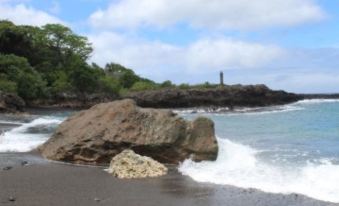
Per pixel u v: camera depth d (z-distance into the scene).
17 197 13.20
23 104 58.31
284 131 32.09
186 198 13.12
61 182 15.27
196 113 70.38
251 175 15.70
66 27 105.19
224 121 46.44
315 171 15.55
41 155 20.75
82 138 19.38
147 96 87.69
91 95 85.44
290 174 15.48
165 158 18.62
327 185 13.88
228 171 16.56
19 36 88.75
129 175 16.16
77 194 13.62
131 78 116.81
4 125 34.59
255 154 19.73
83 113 21.67
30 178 15.87
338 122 39.12
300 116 51.00
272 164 17.41
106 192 13.88
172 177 16.02
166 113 19.36
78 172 17.06
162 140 18.45
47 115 52.38
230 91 88.50
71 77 88.00
